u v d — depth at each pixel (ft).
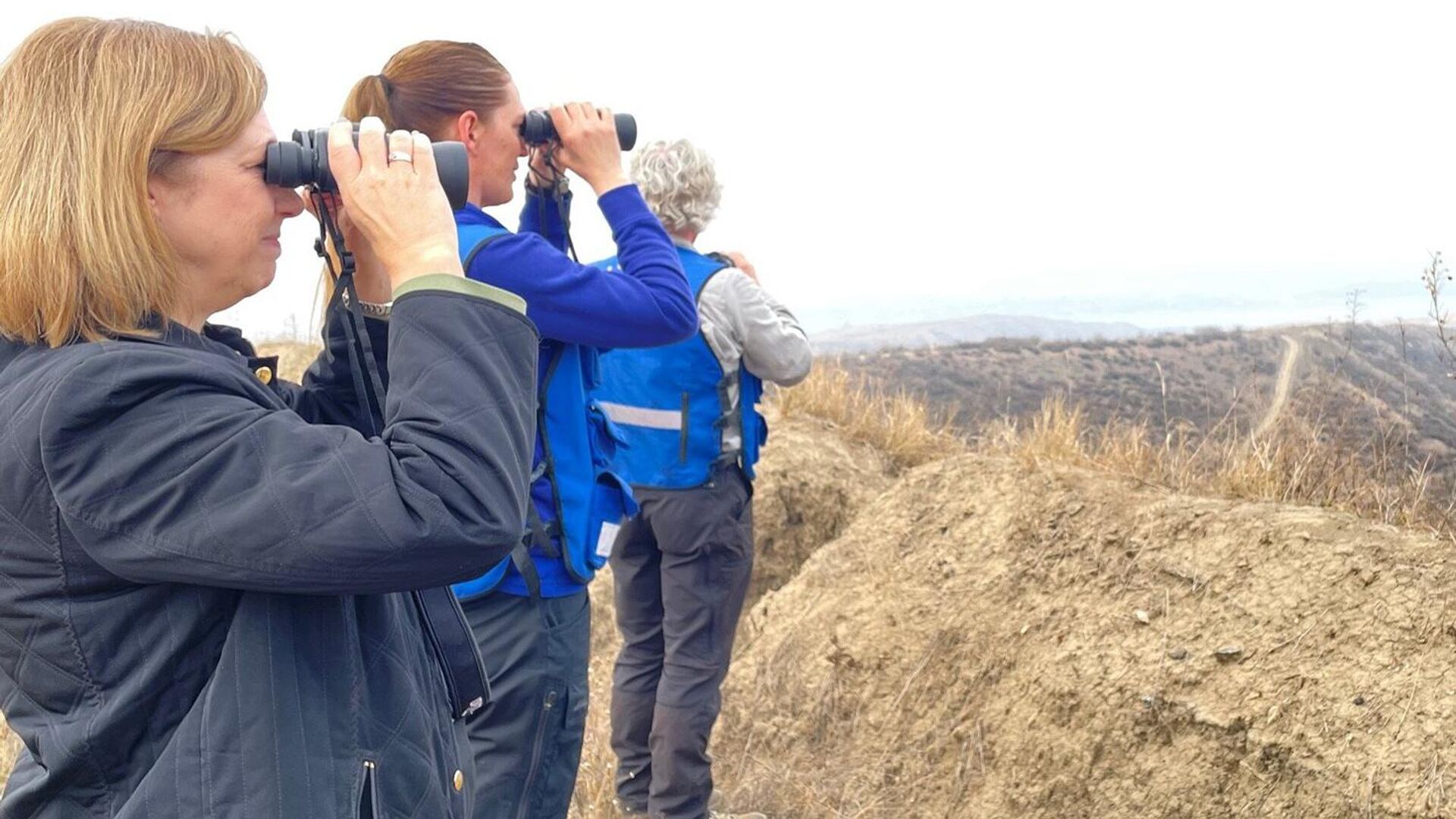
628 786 13.02
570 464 8.25
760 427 12.29
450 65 8.54
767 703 15.23
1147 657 11.44
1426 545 10.46
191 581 3.91
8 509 3.89
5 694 4.18
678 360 11.64
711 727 12.15
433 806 4.53
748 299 11.69
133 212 4.00
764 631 16.48
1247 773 10.07
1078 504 13.87
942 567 14.87
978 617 13.66
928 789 12.82
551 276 8.02
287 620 4.17
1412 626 9.87
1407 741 9.18
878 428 25.12
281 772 4.00
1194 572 11.92
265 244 4.59
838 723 14.33
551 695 8.17
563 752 8.39
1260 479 12.88
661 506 11.84
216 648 4.09
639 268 8.69
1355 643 10.10
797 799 13.76
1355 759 9.37
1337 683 9.91
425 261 4.41
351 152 4.50
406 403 4.19
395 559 3.93
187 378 3.93
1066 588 13.03
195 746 3.97
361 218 4.47
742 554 12.21
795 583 16.88
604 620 21.21
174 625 4.00
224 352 4.45
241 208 4.39
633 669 12.88
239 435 3.91
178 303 4.33
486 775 7.92
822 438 24.40
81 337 4.02
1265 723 10.12
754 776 14.43
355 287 5.36
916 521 16.07
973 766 12.47
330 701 4.22
